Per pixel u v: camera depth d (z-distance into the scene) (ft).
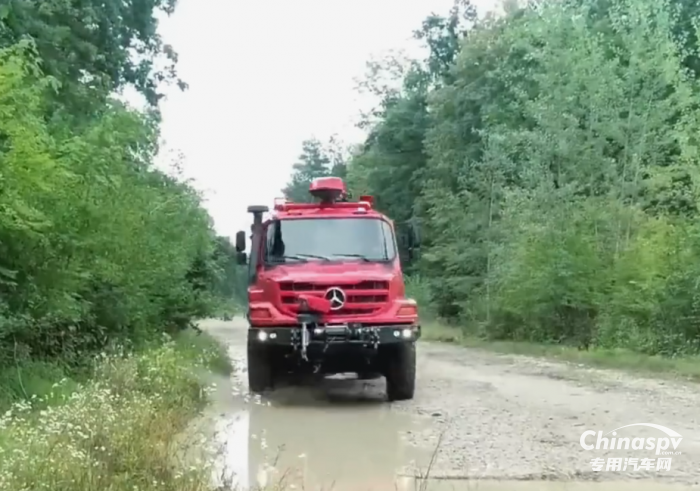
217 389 43.16
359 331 38.50
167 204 55.47
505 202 104.06
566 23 95.81
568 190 89.86
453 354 72.79
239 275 116.47
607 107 87.30
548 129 93.91
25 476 19.80
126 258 42.83
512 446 27.99
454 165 134.51
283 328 38.96
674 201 81.46
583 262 79.41
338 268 40.78
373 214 43.39
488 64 130.62
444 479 23.35
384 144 165.37
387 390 40.42
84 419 25.32
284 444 28.81
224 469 23.75
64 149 36.22
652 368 55.57
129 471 21.79
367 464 25.41
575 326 82.79
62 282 34.96
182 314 64.28
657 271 67.62
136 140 49.37
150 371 36.14
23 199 31.27
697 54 94.94
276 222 42.80
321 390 44.09
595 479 23.31
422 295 133.18
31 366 34.32
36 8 58.54
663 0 85.10
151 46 82.33
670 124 89.66
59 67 59.82
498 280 97.81
